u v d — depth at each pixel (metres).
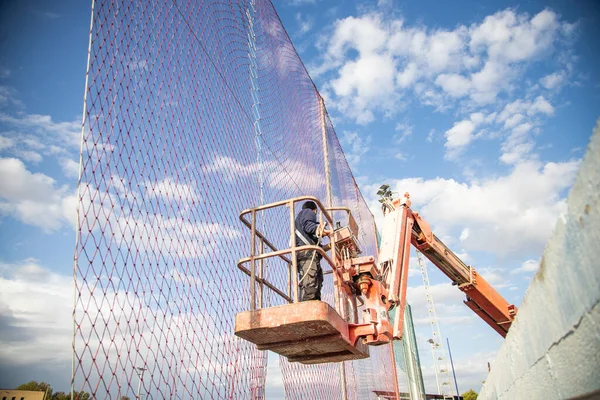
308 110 9.84
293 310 3.86
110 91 3.42
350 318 5.61
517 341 2.15
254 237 4.54
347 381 8.71
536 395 1.86
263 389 5.18
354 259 5.55
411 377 21.08
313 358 5.05
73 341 2.63
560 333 1.37
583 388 1.23
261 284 4.83
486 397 3.99
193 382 3.85
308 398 6.68
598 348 1.06
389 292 7.77
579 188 1.04
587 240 1.02
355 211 13.27
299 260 4.87
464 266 11.76
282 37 8.77
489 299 11.64
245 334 4.08
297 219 5.07
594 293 1.02
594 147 0.94
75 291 2.71
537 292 1.58
